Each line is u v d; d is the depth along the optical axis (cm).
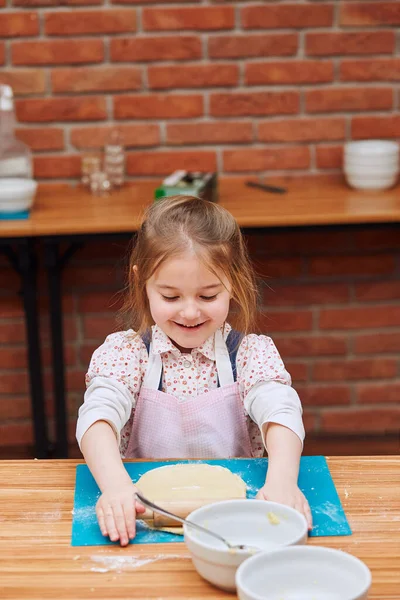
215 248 141
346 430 313
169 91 289
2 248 259
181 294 141
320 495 125
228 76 288
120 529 114
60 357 276
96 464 129
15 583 104
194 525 106
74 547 112
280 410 140
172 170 297
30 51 284
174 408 154
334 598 96
